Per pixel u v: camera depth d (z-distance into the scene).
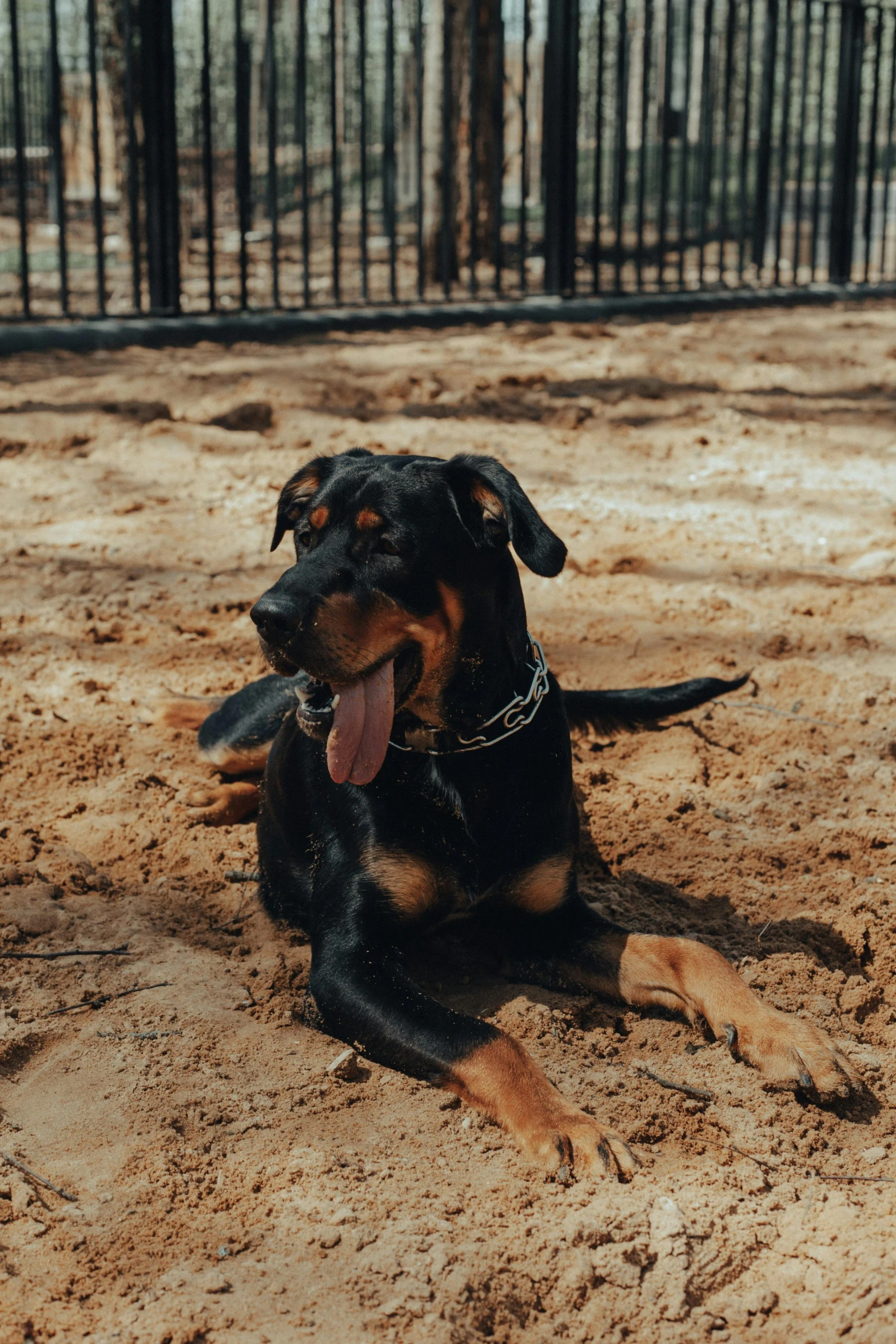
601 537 3.33
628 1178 1.80
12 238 10.20
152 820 2.35
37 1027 1.97
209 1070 1.92
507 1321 1.69
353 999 1.94
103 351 5.32
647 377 4.89
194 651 2.79
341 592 1.95
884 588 3.03
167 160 5.49
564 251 6.59
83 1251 1.73
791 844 2.31
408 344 5.58
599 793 2.44
